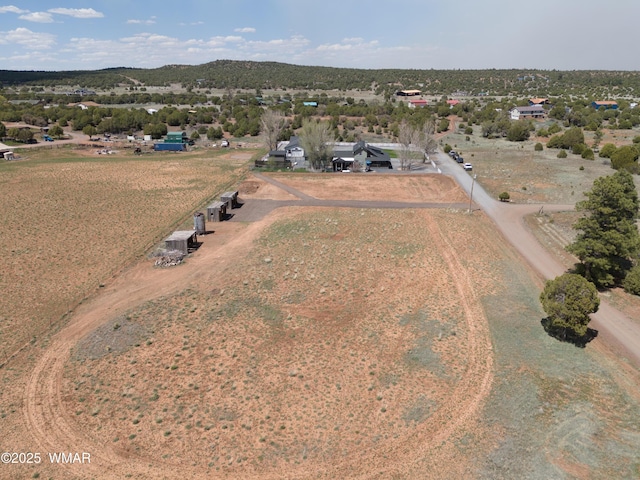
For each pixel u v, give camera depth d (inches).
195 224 1998.0
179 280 1560.0
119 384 1037.2
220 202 2346.2
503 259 1732.3
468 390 1000.9
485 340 1189.7
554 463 807.7
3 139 4559.5
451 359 1112.2
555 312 1150.3
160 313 1337.4
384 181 3002.0
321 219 2186.3
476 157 3860.7
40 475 797.9
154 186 2854.3
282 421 922.1
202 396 995.9
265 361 1115.9
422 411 941.2
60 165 3464.6
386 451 843.4
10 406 968.3
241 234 2012.8
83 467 815.1
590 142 4421.8
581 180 2960.1
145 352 1152.2
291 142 4249.5
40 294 1478.8
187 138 4731.8
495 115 5910.4
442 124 5447.8
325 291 1470.2
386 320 1299.2
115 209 2365.9
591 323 1290.6
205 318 1310.3
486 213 2319.1
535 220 2224.4
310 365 1098.7
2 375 1070.4
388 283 1525.6
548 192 2711.6
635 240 1435.8
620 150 3324.3
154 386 1028.5
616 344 1190.3
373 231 2012.8
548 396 980.6
